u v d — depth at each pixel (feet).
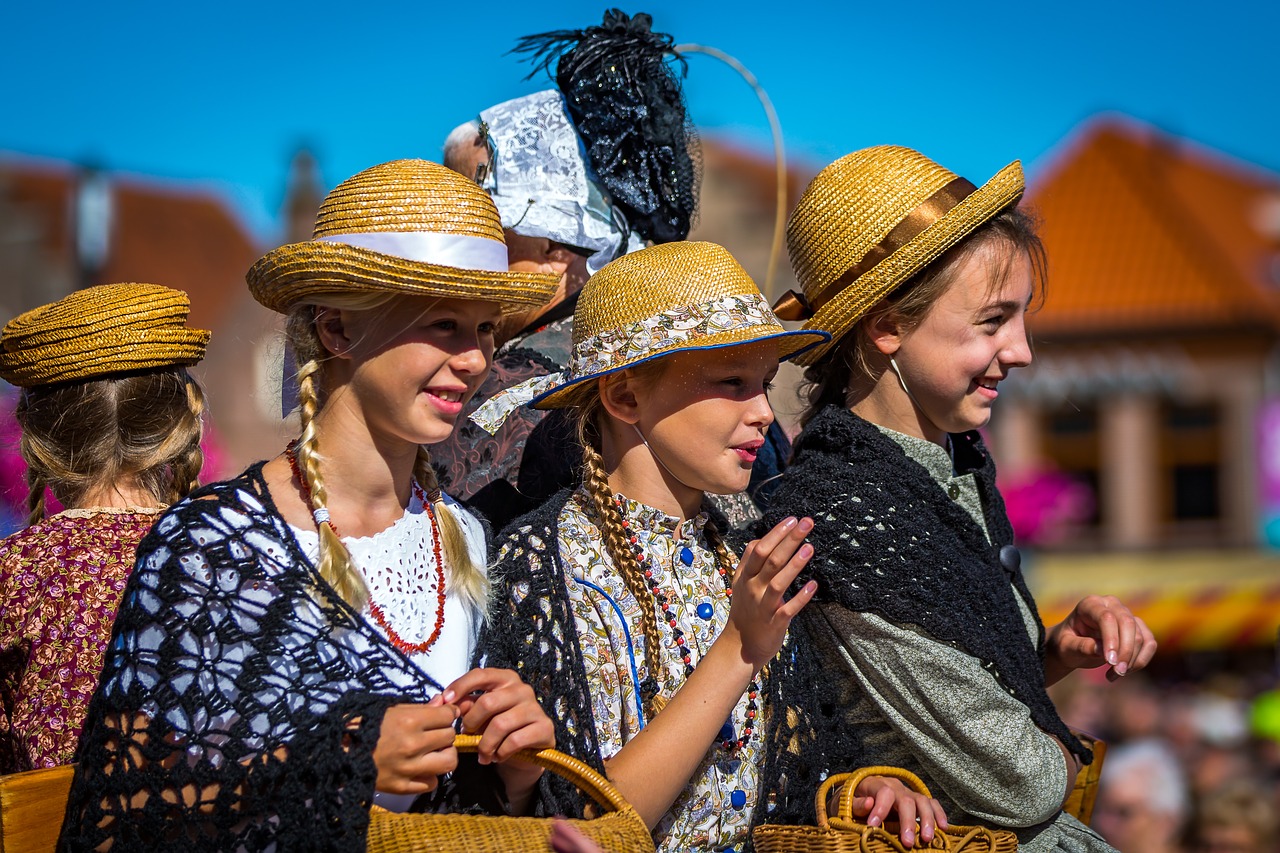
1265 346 83.97
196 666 7.91
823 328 11.37
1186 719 47.01
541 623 9.46
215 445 22.94
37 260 72.28
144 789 7.75
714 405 9.75
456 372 8.68
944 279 11.00
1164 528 84.53
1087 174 91.40
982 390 11.23
